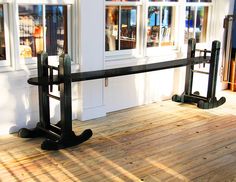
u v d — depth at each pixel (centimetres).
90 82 459
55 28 434
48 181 306
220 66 638
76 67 446
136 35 518
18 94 407
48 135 390
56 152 365
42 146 365
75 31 441
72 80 377
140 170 331
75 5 432
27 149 369
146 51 529
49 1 415
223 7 612
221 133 433
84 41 443
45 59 380
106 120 467
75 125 444
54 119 445
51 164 338
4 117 402
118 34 496
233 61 645
